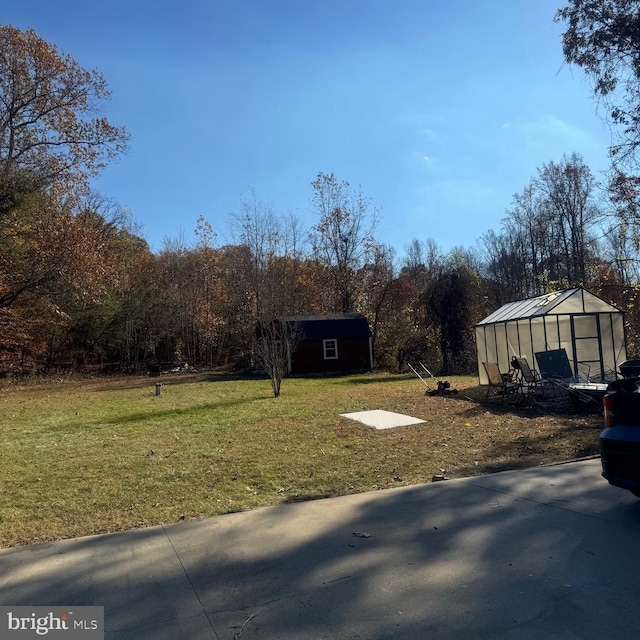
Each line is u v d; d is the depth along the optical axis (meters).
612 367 16.97
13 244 25.08
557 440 8.59
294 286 39.00
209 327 41.12
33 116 26.86
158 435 10.73
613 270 24.34
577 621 3.01
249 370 34.28
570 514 4.85
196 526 5.00
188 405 16.22
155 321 41.59
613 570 3.66
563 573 3.64
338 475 7.00
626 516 4.73
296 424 11.54
